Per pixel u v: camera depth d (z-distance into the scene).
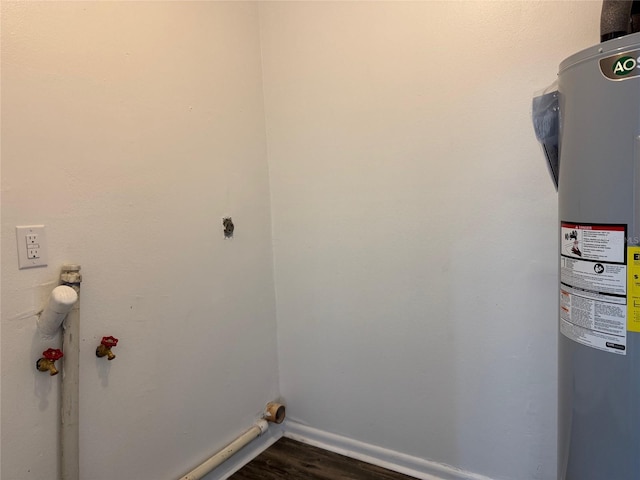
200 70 1.55
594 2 1.21
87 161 1.19
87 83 1.19
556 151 1.02
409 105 1.52
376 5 1.56
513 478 1.45
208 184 1.59
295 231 1.85
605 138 0.80
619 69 0.77
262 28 1.83
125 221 1.30
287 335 1.93
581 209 0.86
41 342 1.10
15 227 1.04
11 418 1.04
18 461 1.06
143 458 1.37
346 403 1.79
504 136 1.37
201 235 1.56
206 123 1.58
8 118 1.03
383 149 1.59
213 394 1.62
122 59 1.28
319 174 1.75
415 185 1.54
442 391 1.56
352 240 1.70
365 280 1.69
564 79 0.89
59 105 1.13
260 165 1.84
